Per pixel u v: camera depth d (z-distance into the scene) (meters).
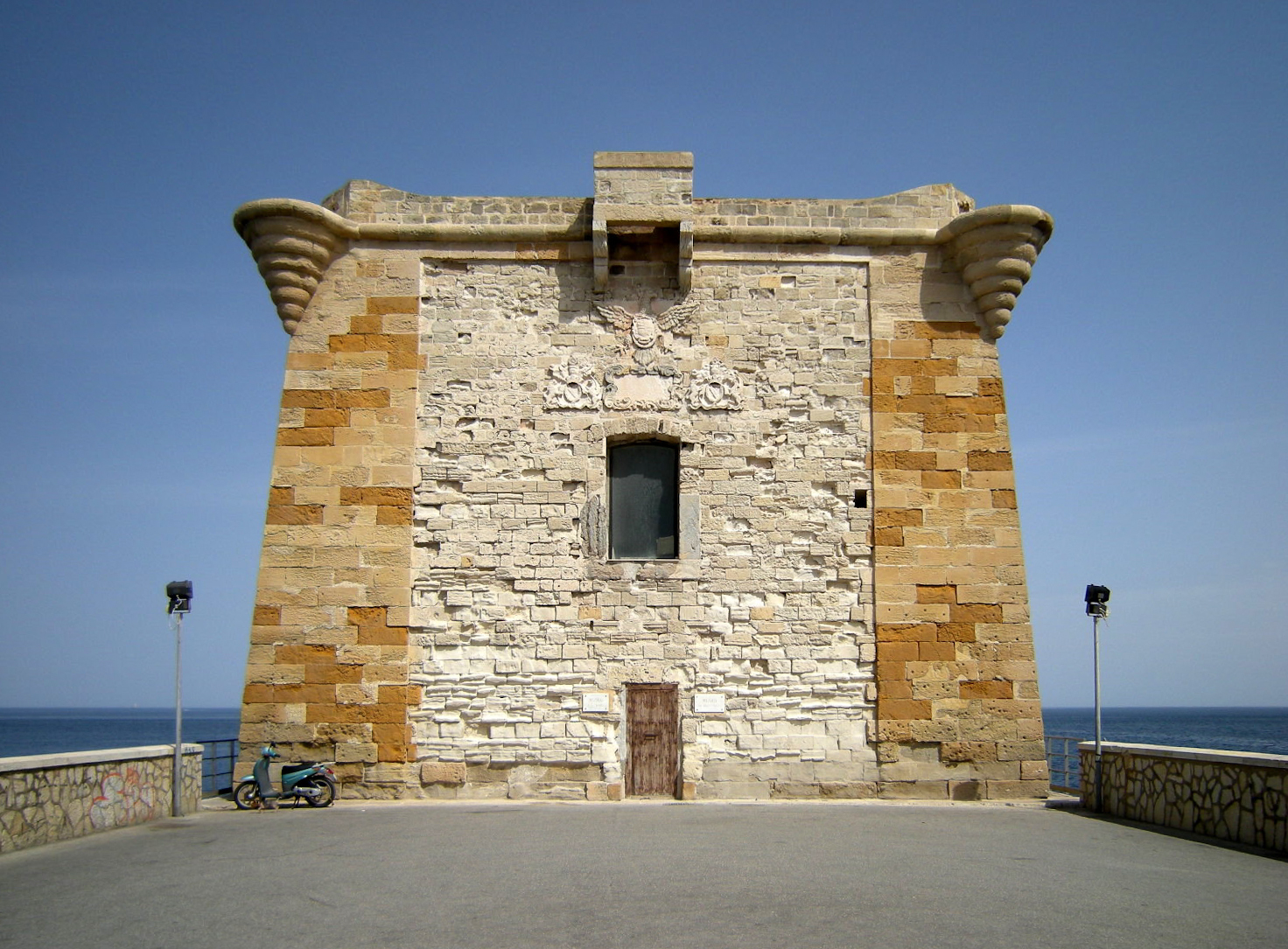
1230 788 15.57
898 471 21.09
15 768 14.41
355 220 21.53
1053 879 12.77
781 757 20.11
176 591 18.34
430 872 12.95
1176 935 10.43
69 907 11.43
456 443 20.92
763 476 21.02
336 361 21.09
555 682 20.22
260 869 13.20
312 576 20.36
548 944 10.01
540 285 21.56
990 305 21.45
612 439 21.19
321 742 19.89
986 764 20.20
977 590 20.75
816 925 10.56
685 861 13.58
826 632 20.55
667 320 21.47
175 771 18.08
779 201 21.86
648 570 20.59
